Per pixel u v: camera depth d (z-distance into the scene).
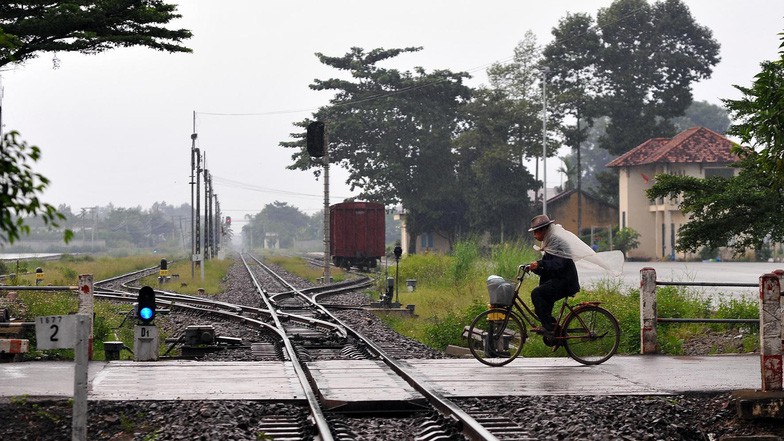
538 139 97.50
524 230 97.69
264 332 25.78
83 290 17.14
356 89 101.56
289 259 123.56
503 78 103.50
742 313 23.20
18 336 18.97
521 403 12.79
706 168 86.06
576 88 102.50
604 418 11.88
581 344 20.50
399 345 22.23
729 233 25.12
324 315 30.27
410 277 50.44
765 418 12.19
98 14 24.80
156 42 26.16
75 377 9.01
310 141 53.47
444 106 102.00
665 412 12.35
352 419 12.26
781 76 15.45
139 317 16.00
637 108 103.12
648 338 17.91
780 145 15.22
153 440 10.84
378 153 98.88
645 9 103.12
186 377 15.05
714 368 15.93
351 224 72.12
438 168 101.44
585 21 103.50
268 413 12.47
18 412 12.04
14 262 63.53
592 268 17.14
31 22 24.20
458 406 12.19
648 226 89.94
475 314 23.94
